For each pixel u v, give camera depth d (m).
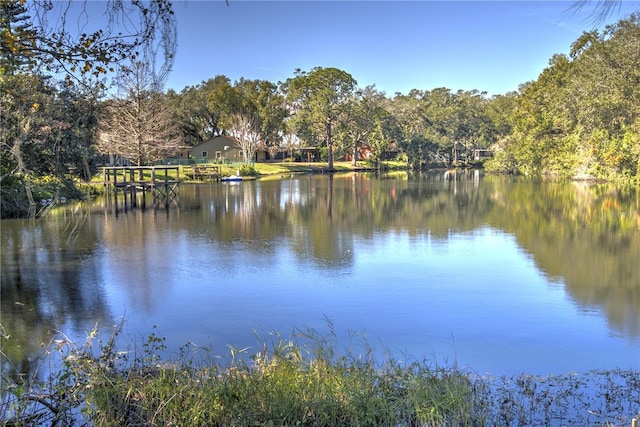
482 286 8.88
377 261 10.87
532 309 7.64
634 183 29.12
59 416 3.76
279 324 7.11
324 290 8.72
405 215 18.06
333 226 15.68
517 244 12.61
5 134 9.60
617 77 29.17
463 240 13.21
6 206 14.60
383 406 3.70
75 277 9.62
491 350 6.09
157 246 12.62
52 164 12.16
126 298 8.32
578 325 6.95
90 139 14.56
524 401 4.21
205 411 3.63
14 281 9.34
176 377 4.11
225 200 23.83
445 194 25.66
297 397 3.71
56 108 10.02
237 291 8.69
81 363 4.30
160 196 25.89
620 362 5.70
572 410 4.07
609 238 13.21
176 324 7.11
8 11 3.84
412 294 8.46
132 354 5.74
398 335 6.64
